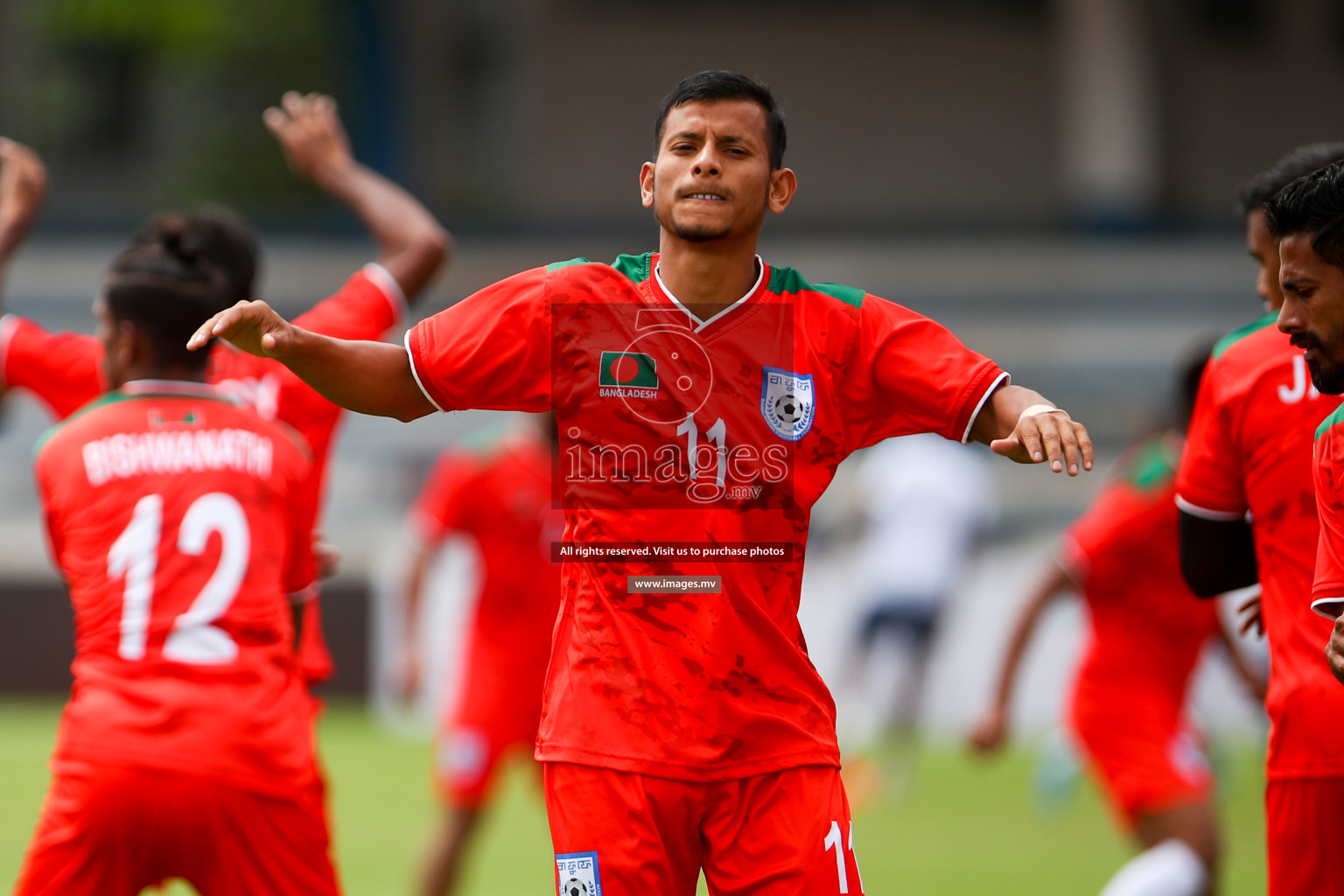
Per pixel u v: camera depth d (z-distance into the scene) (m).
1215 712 36.38
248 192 69.31
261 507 12.62
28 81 69.56
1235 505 12.23
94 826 11.52
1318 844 11.51
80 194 69.50
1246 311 61.03
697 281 10.78
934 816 28.28
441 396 10.75
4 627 41.19
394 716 39.81
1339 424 10.48
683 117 10.66
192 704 11.73
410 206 16.02
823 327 10.91
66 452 12.51
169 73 69.69
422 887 20.56
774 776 10.65
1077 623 39.53
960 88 69.69
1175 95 68.12
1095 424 56.22
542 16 69.00
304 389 14.34
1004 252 62.38
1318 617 11.55
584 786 10.59
